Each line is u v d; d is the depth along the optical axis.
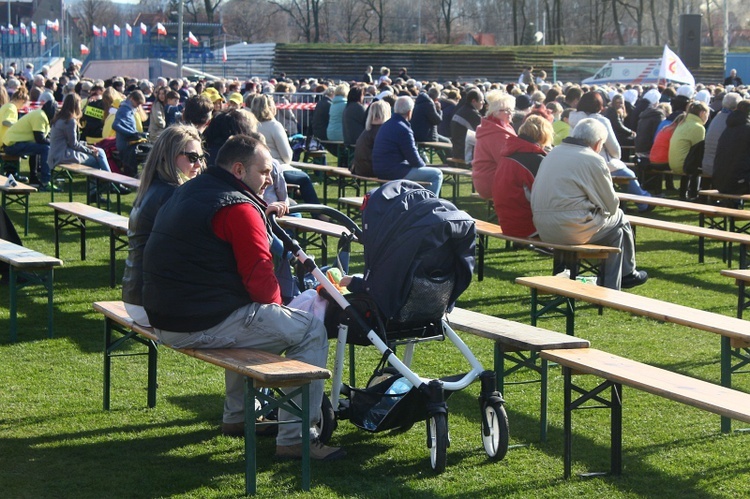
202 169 5.18
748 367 6.90
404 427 5.29
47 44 58.38
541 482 4.74
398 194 5.01
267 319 4.72
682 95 15.16
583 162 8.02
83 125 16.84
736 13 79.75
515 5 71.75
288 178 11.20
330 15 81.19
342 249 5.62
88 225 12.61
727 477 4.83
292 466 4.93
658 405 6.01
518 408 5.93
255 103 11.10
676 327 8.03
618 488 4.67
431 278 4.93
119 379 6.39
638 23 69.00
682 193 15.18
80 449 5.13
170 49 50.09
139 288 5.16
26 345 7.18
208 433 5.42
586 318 8.34
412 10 81.00
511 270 10.38
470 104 15.56
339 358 5.13
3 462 4.93
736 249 11.84
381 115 13.44
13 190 11.51
